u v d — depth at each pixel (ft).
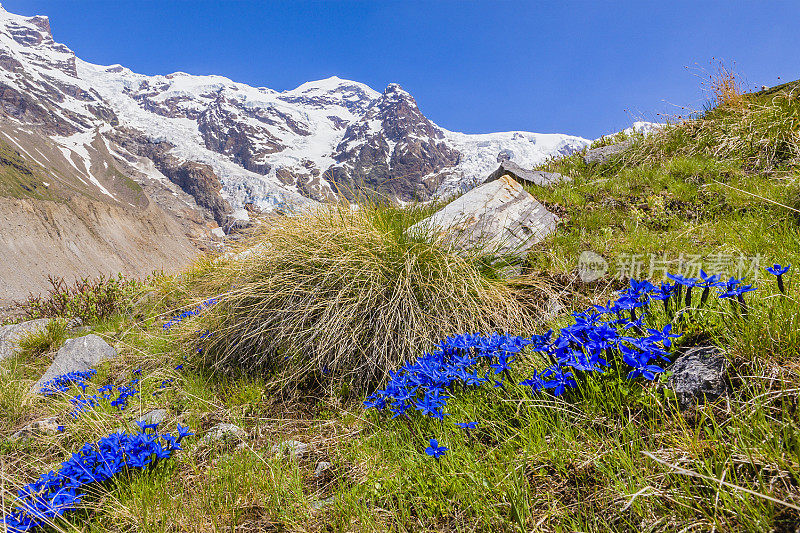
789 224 15.17
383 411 9.43
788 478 4.62
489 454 6.83
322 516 6.78
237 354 13.69
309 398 11.47
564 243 16.92
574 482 5.88
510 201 18.81
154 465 8.44
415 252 13.73
